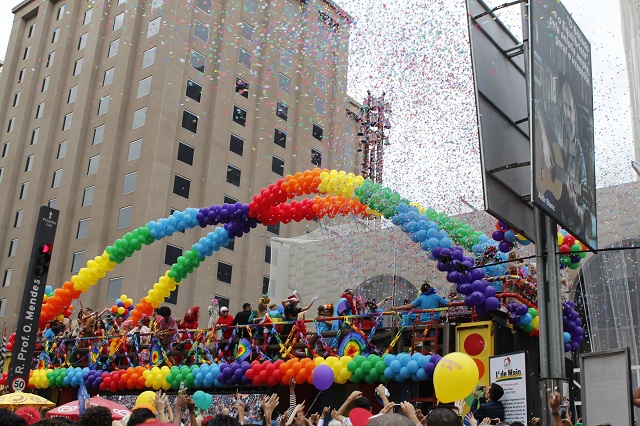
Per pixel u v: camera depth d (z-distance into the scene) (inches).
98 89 2018.9
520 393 370.0
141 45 1958.7
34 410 295.1
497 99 381.7
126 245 689.0
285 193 577.3
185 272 681.6
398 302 901.8
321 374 433.4
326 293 1036.5
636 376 588.7
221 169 1907.0
